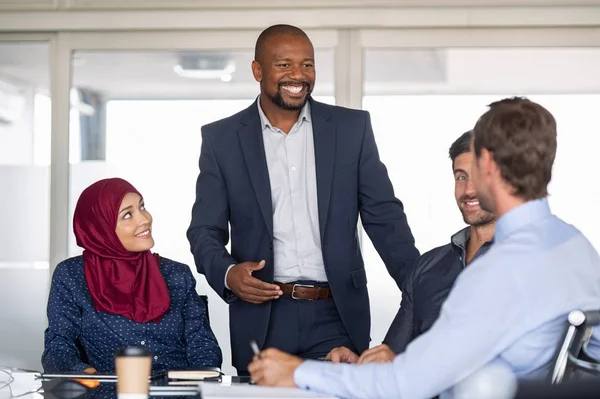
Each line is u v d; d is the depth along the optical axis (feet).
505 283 5.92
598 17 15.88
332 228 11.23
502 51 16.21
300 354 11.19
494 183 6.21
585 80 16.07
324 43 16.24
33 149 16.43
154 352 10.29
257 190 11.24
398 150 16.22
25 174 16.42
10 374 8.50
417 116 16.24
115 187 10.65
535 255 6.00
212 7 16.15
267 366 6.64
